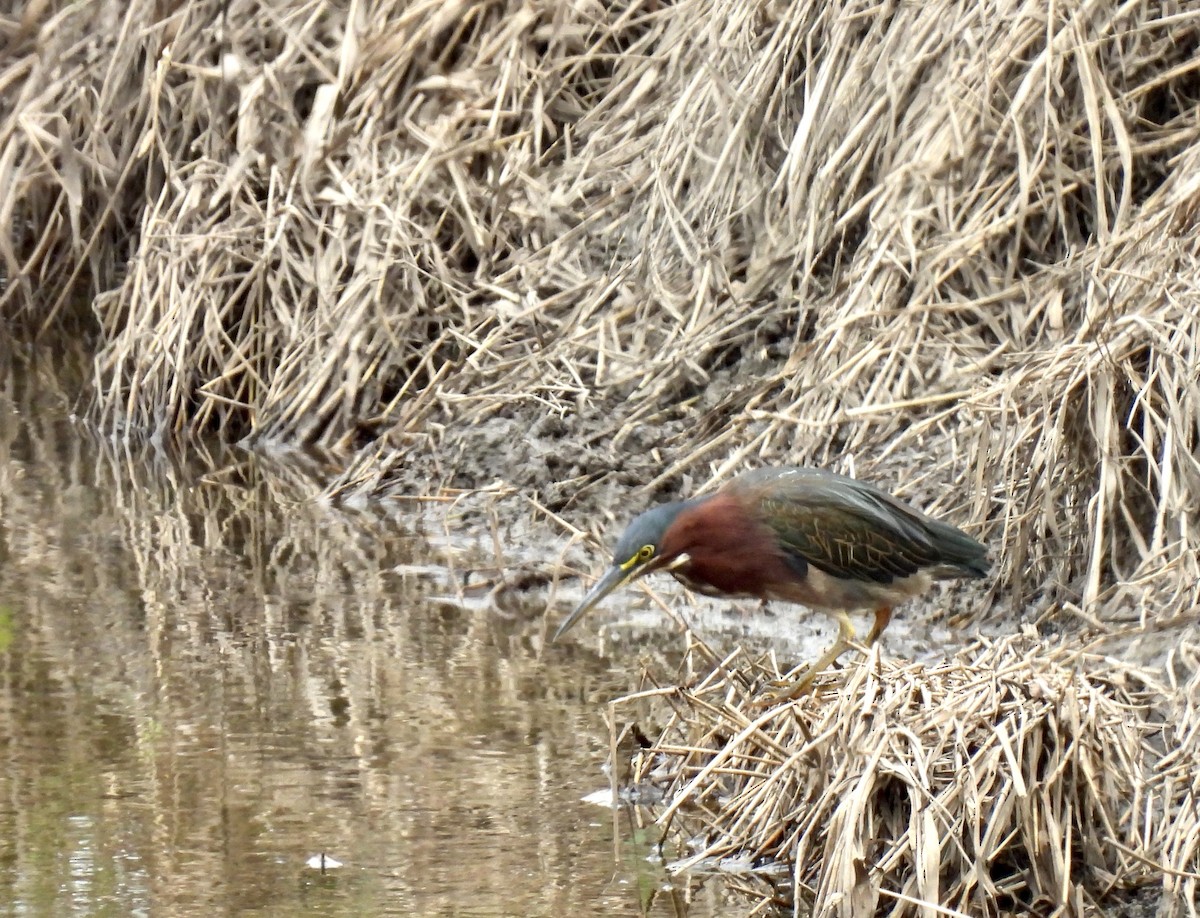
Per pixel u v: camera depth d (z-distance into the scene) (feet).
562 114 52.03
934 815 24.29
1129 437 34.65
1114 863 25.12
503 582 37.96
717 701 30.19
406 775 28.86
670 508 30.48
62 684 32.83
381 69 51.16
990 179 42.65
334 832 26.89
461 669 33.55
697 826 27.17
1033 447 35.55
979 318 41.39
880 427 39.47
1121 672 28.81
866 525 30.07
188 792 28.27
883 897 24.58
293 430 47.80
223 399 48.26
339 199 48.91
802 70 46.75
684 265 46.19
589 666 33.63
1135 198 42.24
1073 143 42.42
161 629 35.65
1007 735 24.81
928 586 31.07
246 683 32.86
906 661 30.09
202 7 54.03
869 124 43.88
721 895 25.02
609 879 25.48
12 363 54.34
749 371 43.45
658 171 46.98
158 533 41.52
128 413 48.93
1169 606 31.37
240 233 49.37
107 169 55.16
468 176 50.16
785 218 45.21
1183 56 43.24
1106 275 36.37
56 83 55.88
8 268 55.88
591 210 48.70
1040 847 24.45
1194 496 32.50
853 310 41.55
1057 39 42.16
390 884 25.16
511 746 30.01
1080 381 34.37
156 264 50.42
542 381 44.80
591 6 52.37
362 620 36.19
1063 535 34.78
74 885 25.14
